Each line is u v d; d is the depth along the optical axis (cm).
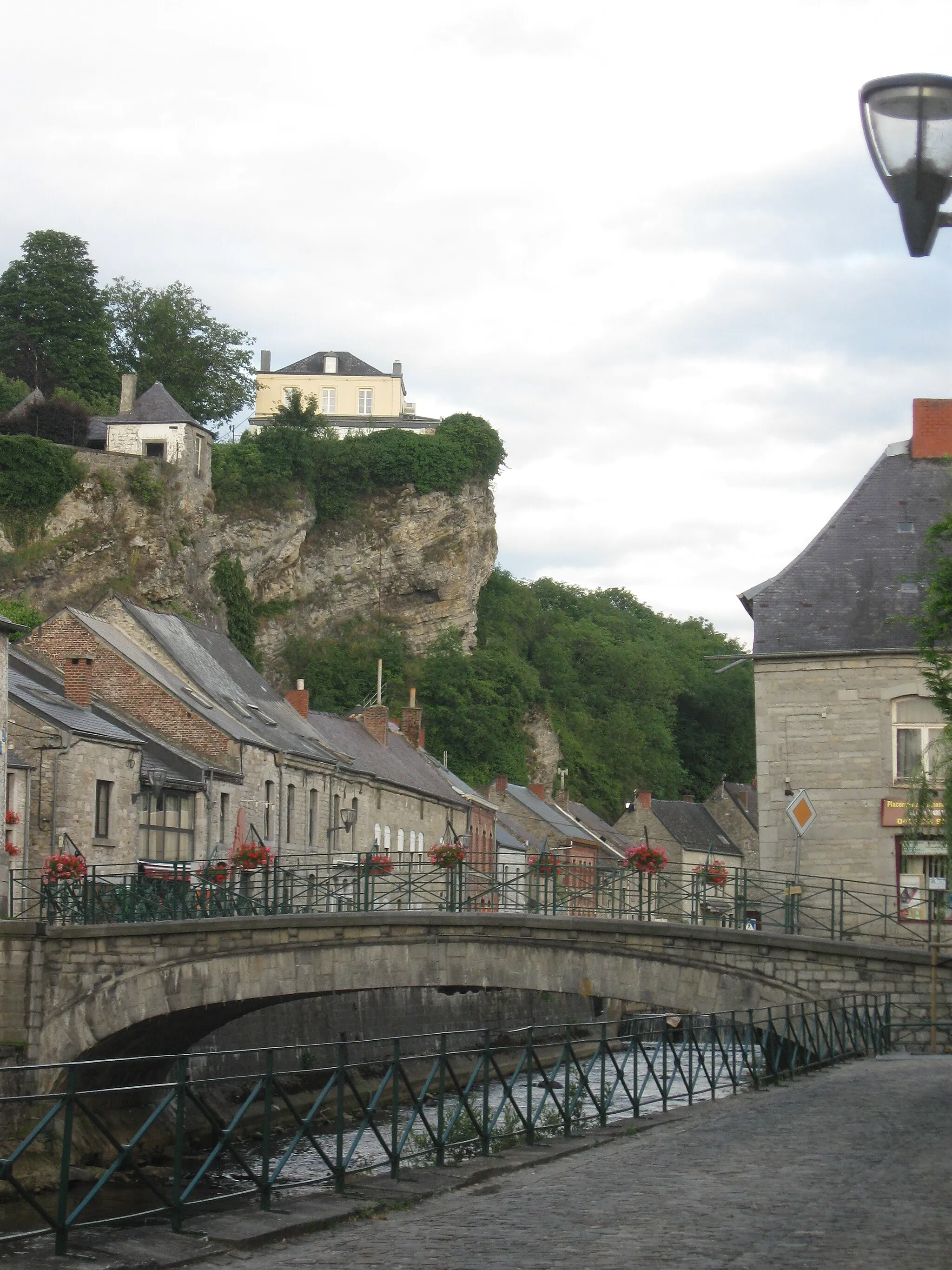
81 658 3975
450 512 9488
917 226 773
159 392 8050
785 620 3045
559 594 11394
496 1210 1078
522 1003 4244
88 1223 1027
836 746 2956
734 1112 1595
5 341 8544
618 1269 823
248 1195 1213
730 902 2880
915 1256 834
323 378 10644
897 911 2678
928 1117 1487
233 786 4122
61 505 7344
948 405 3244
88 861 3406
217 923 2720
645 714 10094
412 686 8925
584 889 2798
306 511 8950
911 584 3036
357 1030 3441
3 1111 2033
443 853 2805
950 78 746
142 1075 2722
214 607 8125
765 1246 873
